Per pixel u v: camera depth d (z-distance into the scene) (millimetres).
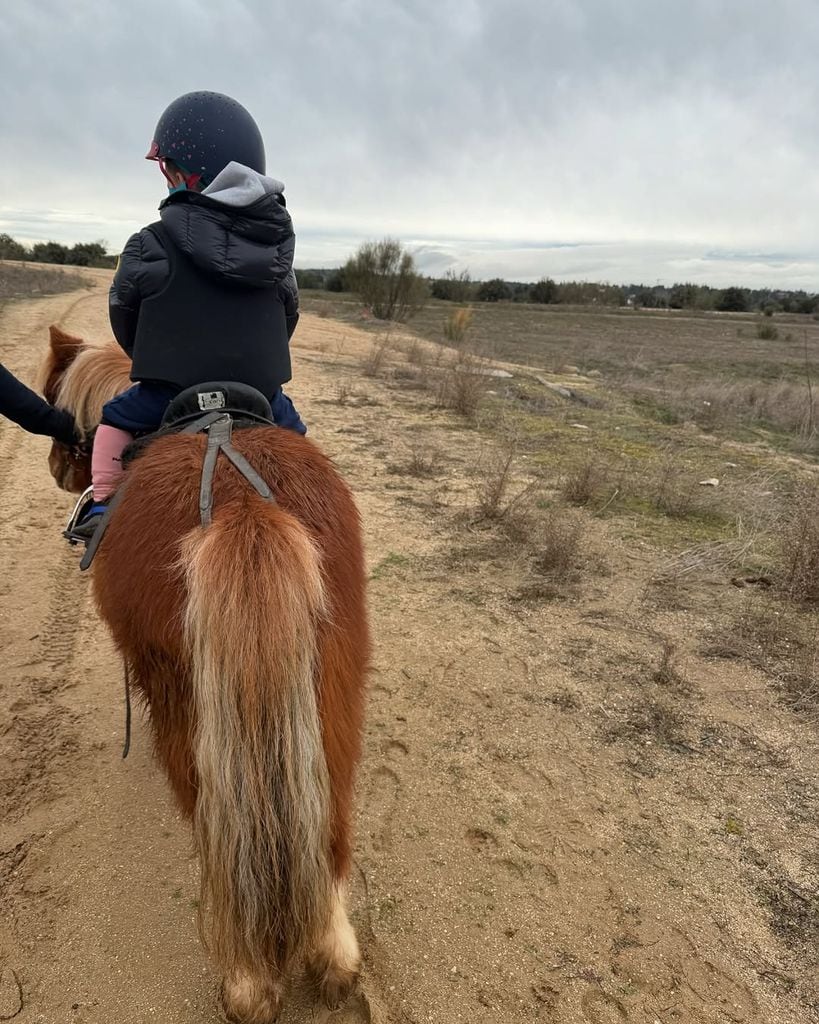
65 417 3115
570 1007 2479
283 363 2701
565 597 5309
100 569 2383
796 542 5848
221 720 1679
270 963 1828
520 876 2994
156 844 3094
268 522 1833
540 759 3668
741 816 3316
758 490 7664
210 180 2674
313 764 1724
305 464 2223
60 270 55469
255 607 1687
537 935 2738
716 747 3764
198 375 2516
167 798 3346
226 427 2283
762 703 4121
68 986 2496
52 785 3404
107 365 3109
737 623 4973
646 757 3688
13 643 4559
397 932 2732
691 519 6945
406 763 3627
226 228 2461
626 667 4441
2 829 3143
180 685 1954
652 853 3105
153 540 1990
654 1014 2465
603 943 2711
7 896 2828
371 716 3973
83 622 4863
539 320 44969
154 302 2477
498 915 2816
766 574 5703
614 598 5309
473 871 3014
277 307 2693
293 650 1698
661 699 4141
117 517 2145
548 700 4125
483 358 18547
